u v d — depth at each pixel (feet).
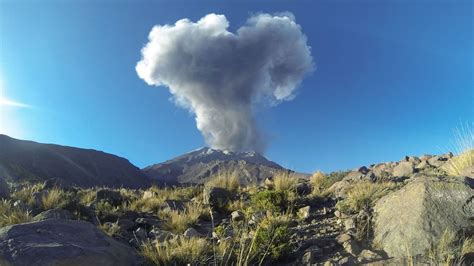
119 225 34.91
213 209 42.16
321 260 24.64
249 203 42.32
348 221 29.09
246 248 26.11
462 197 24.39
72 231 24.44
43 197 39.24
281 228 27.50
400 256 22.72
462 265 20.25
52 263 20.42
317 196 42.80
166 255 25.25
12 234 22.41
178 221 35.17
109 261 22.49
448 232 22.93
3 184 44.75
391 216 26.25
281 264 25.39
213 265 24.77
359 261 23.17
